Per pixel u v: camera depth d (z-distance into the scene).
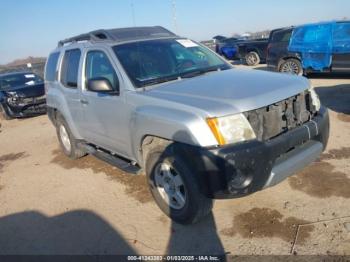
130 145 4.12
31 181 5.62
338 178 4.14
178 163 3.29
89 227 3.95
